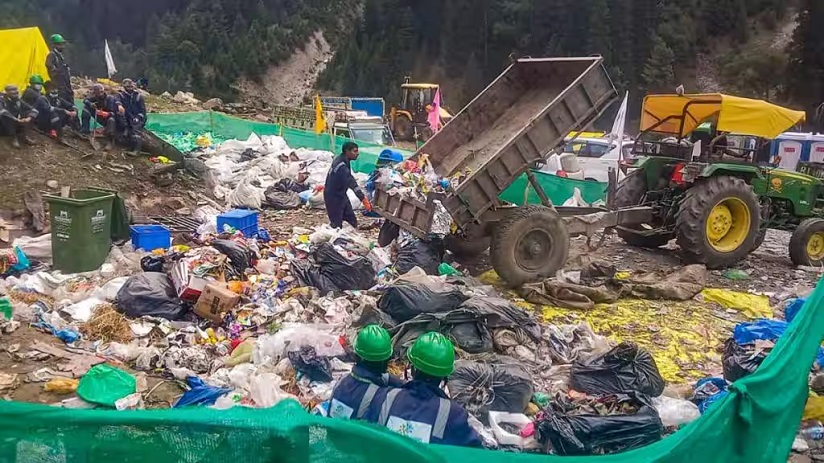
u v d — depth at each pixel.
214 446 2.29
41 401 4.55
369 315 5.68
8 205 8.93
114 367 5.01
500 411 4.55
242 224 8.41
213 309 5.91
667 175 9.59
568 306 6.95
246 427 2.27
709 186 8.52
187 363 5.23
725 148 9.61
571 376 5.05
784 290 8.01
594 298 7.13
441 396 3.21
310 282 6.71
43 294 6.48
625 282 7.50
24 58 15.80
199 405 4.55
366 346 3.37
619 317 6.79
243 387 4.86
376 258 7.43
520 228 7.32
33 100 10.59
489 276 8.02
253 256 7.07
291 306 6.13
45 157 10.29
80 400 4.59
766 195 9.52
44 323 5.71
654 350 6.04
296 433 2.26
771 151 19.50
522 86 8.98
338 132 24.50
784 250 10.59
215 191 11.98
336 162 8.91
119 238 8.14
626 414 4.16
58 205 7.04
